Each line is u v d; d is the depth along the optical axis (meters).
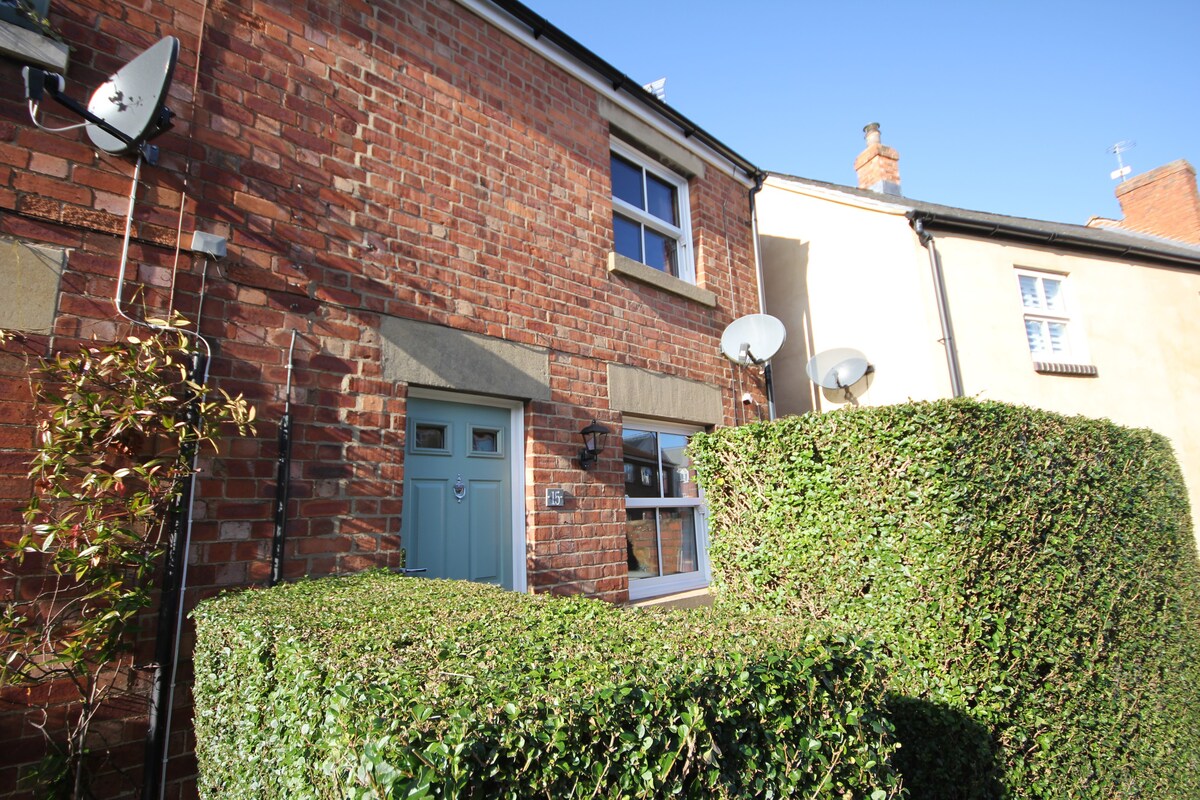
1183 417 9.23
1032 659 3.58
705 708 1.57
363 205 4.12
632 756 1.38
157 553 2.86
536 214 5.19
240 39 3.75
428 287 4.34
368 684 1.42
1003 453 3.69
